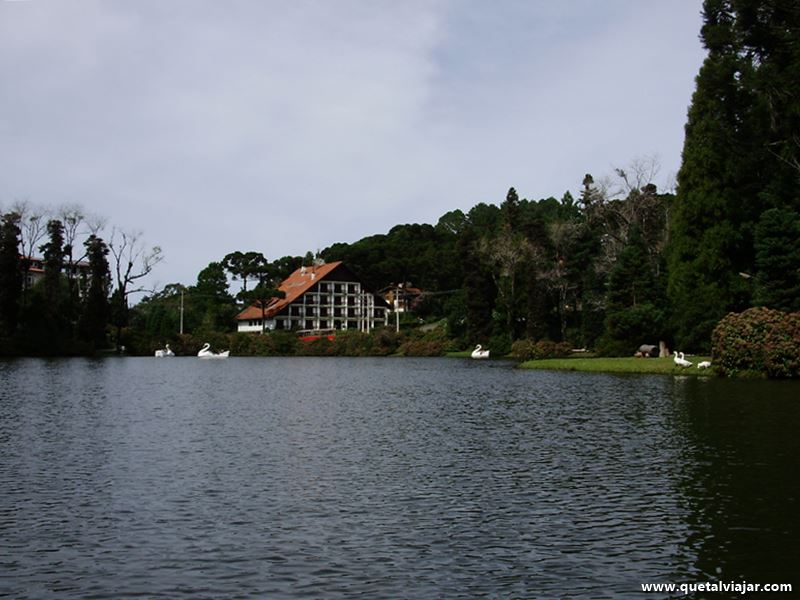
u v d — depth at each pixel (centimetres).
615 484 1398
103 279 10538
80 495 1348
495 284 10275
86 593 863
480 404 2977
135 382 4375
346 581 901
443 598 845
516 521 1159
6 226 8556
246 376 5216
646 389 3391
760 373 3881
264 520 1178
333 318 14450
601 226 9038
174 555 1003
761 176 5244
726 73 4994
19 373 5088
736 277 5053
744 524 1113
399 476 1510
